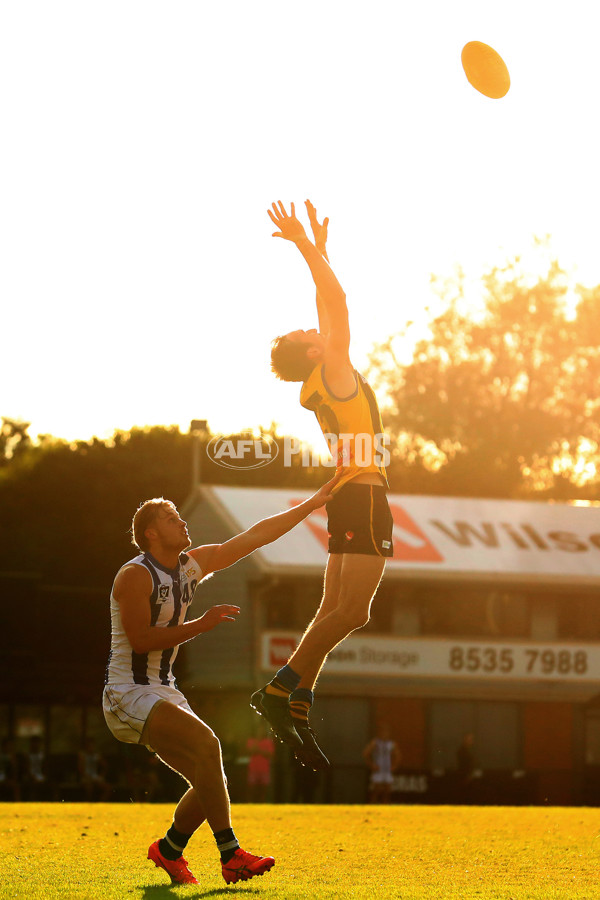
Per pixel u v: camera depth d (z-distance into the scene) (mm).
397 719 58469
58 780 61125
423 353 95625
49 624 69438
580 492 96000
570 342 94750
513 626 61875
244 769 52156
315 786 53062
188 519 67000
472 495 92875
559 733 60688
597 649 61406
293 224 10711
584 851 13953
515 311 94125
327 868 12125
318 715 57250
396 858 13156
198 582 10852
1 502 89562
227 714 59281
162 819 19062
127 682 10547
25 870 11609
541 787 59406
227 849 10430
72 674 63531
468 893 10211
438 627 60875
